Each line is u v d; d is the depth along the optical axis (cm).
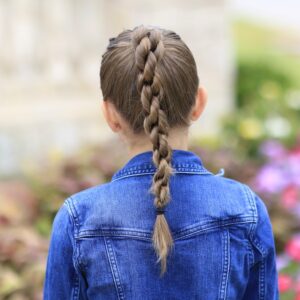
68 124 809
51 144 795
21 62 777
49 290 186
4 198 441
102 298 178
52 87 795
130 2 839
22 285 319
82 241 179
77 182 425
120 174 185
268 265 188
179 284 175
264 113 709
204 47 881
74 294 184
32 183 469
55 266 184
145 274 175
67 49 805
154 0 851
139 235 176
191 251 176
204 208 180
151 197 178
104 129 843
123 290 175
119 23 833
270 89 953
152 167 181
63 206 186
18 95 768
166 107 174
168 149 168
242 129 639
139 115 176
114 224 178
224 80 893
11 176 752
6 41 764
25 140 774
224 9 882
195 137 654
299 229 399
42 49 793
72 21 807
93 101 834
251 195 188
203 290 176
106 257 176
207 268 177
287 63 1549
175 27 866
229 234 180
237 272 180
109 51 181
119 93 177
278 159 522
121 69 175
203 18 876
